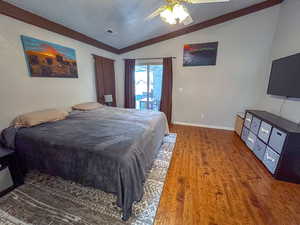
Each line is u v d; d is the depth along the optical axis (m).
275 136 2.10
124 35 3.75
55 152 1.58
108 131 1.87
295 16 2.59
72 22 2.75
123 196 1.29
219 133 3.73
